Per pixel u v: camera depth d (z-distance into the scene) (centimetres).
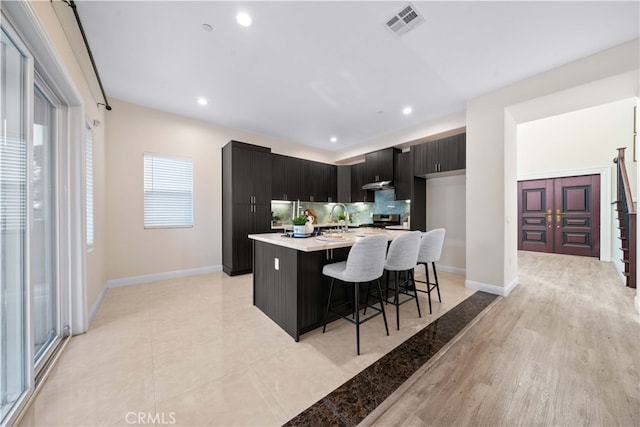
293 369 167
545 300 295
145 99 346
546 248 589
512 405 136
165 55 247
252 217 434
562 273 414
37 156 179
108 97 339
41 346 181
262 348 193
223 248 446
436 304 287
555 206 577
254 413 130
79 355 182
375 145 530
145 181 376
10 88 132
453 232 441
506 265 319
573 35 220
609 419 125
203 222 428
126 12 191
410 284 325
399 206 526
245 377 159
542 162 591
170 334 215
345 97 341
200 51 241
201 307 277
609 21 203
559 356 180
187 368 168
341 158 621
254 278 281
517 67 270
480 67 270
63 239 209
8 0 116
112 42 226
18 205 137
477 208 337
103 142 319
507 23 207
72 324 212
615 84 248
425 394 144
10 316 133
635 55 224
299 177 545
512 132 339
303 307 214
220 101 352
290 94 331
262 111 389
